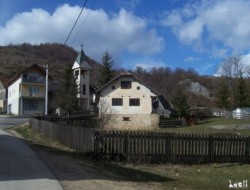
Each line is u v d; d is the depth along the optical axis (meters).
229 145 21.16
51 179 12.72
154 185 13.44
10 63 127.50
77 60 79.88
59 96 69.06
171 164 19.72
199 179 16.11
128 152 19.55
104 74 82.75
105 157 19.39
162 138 19.92
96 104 71.56
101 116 48.75
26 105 82.38
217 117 70.12
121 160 19.47
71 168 15.59
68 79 69.00
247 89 79.56
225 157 21.06
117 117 60.69
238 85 80.06
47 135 30.78
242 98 78.75
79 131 21.97
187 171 18.25
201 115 69.06
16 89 85.88
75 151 22.16
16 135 33.56
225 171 18.62
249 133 43.72
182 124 59.09
